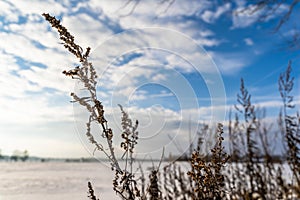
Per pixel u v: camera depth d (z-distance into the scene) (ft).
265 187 10.12
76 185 48.73
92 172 68.59
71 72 6.11
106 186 26.71
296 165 9.01
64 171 95.40
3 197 39.04
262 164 10.94
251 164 10.58
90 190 6.88
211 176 6.82
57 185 50.52
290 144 9.23
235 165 10.85
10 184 52.95
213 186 6.86
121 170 6.25
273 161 10.98
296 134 9.21
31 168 120.67
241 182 10.36
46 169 111.45
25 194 41.16
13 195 40.24
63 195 38.24
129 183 6.29
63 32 6.17
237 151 11.07
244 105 11.50
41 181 59.82
